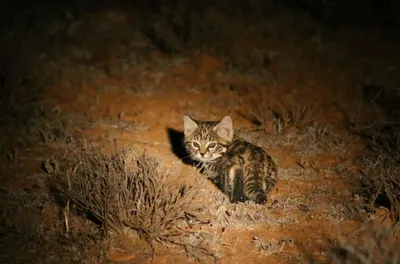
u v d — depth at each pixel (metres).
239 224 8.93
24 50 17.05
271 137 12.29
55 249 8.48
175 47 17.23
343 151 11.55
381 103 13.92
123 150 10.21
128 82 15.40
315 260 8.07
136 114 13.50
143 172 9.17
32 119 12.88
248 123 13.05
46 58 16.61
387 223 8.81
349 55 16.95
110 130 12.61
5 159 11.42
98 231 8.83
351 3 20.31
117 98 14.41
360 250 8.05
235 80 15.41
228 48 17.11
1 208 9.53
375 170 10.61
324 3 20.31
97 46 17.52
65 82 15.20
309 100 14.16
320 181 10.36
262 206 9.42
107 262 8.17
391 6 19.69
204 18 18.80
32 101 13.95
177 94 14.63
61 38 18.05
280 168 10.91
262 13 19.66
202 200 9.52
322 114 13.41
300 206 9.46
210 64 16.20
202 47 17.19
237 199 9.57
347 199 9.66
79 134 12.42
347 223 8.91
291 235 8.70
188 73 15.91
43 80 15.09
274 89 14.86
